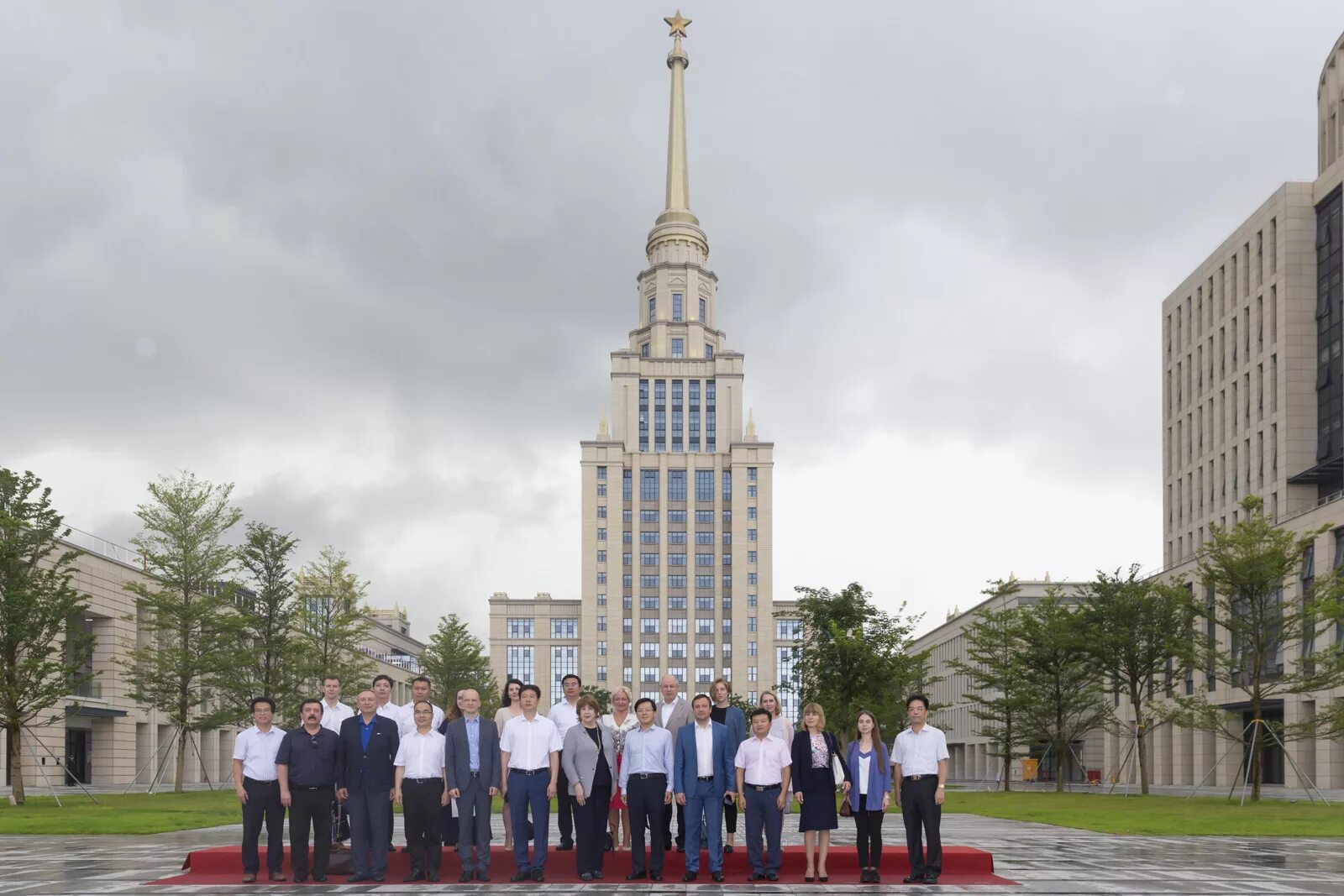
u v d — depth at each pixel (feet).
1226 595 124.98
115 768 179.93
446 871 50.72
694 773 47.73
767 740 47.78
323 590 168.76
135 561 186.50
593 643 468.34
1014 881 47.44
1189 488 249.75
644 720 48.34
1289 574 123.54
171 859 57.47
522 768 48.19
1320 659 119.34
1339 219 200.34
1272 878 48.78
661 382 499.51
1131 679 147.84
